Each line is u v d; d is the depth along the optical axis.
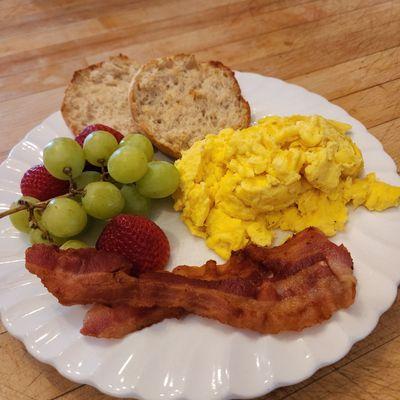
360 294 0.23
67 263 0.22
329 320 0.22
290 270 0.23
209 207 0.27
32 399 0.22
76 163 0.26
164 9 0.50
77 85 0.36
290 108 0.35
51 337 0.23
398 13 0.48
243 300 0.22
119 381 0.21
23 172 0.32
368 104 0.38
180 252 0.27
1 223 0.28
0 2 0.51
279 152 0.26
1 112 0.39
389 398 0.22
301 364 0.21
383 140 0.35
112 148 0.27
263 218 0.27
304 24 0.48
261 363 0.21
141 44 0.46
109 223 0.24
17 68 0.43
